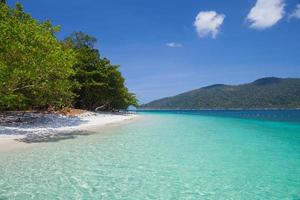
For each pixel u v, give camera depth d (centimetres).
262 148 1792
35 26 2247
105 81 5312
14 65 2033
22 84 2470
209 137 2356
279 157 1501
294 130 3047
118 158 1445
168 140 2134
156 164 1321
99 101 5919
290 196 909
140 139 2169
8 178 1069
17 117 3098
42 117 3353
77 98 5216
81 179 1067
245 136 2453
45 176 1100
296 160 1425
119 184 1015
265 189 976
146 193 929
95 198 877
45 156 1470
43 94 2766
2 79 1964
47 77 2416
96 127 3114
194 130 2984
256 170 1227
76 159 1406
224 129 3144
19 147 1720
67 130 2681
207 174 1156
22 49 1980
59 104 3397
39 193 909
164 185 1012
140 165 1297
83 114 4497
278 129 3169
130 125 3600
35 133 2305
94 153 1568
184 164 1326
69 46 4988
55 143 1909
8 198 862
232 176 1129
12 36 2012
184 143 1980
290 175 1148
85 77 4984
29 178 1071
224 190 964
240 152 1644
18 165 1267
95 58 5266
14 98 2434
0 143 1822
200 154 1570
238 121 4784
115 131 2762
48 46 2222
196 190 962
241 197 901
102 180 1059
